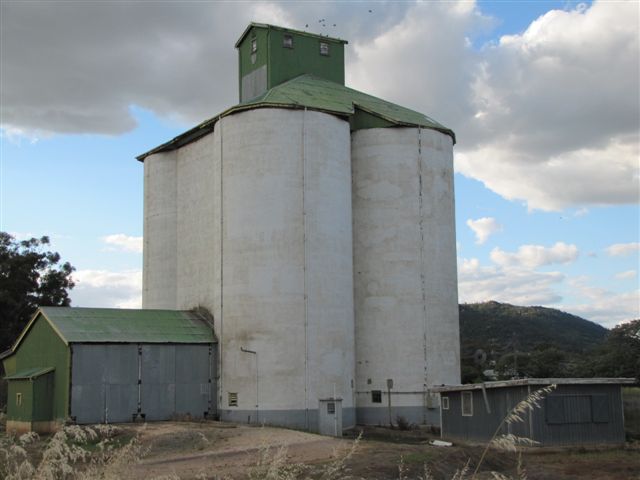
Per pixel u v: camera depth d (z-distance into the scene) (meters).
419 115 54.41
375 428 46.34
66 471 9.49
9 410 41.56
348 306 46.41
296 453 29.55
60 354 40.09
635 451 33.97
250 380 43.50
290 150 45.69
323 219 45.72
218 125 48.31
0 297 68.50
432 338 48.97
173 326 45.62
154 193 57.31
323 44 57.62
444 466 27.34
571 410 34.56
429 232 50.16
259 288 44.25
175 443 32.03
